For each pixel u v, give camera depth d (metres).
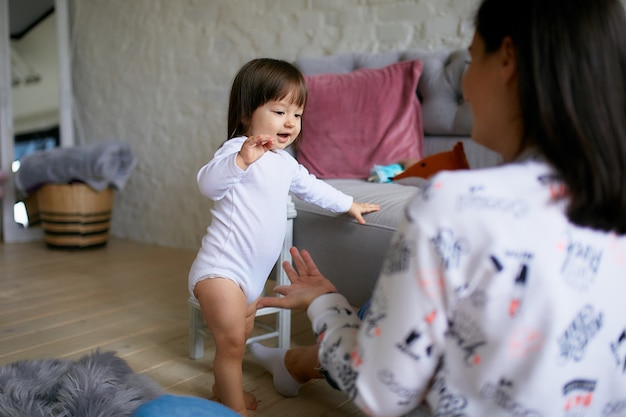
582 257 0.59
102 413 1.25
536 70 0.59
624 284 0.62
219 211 1.44
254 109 1.44
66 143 3.99
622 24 0.60
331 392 1.56
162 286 2.65
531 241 0.57
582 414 0.64
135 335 1.99
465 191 0.59
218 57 3.35
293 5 3.03
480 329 0.59
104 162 3.37
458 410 0.63
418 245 0.59
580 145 0.57
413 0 2.64
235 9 3.25
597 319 0.60
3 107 3.67
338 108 2.33
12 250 3.45
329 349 0.75
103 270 2.95
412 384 0.63
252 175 1.40
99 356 1.55
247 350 1.86
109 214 3.65
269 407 1.46
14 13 3.72
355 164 2.27
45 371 1.47
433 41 2.61
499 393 0.61
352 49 2.86
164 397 0.85
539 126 0.60
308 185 1.54
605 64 0.58
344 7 2.87
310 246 1.77
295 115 1.48
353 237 1.63
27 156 3.47
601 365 0.63
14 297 2.44
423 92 2.39
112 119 3.93
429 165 1.93
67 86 3.97
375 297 0.65
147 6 3.63
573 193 0.58
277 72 1.44
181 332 2.03
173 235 3.65
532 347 0.58
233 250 1.41
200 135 3.47
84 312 2.24
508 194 0.59
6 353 1.80
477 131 0.70
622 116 0.59
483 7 0.66
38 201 3.54
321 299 0.82
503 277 0.57
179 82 3.54
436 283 0.59
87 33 4.00
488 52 0.65
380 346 0.63
